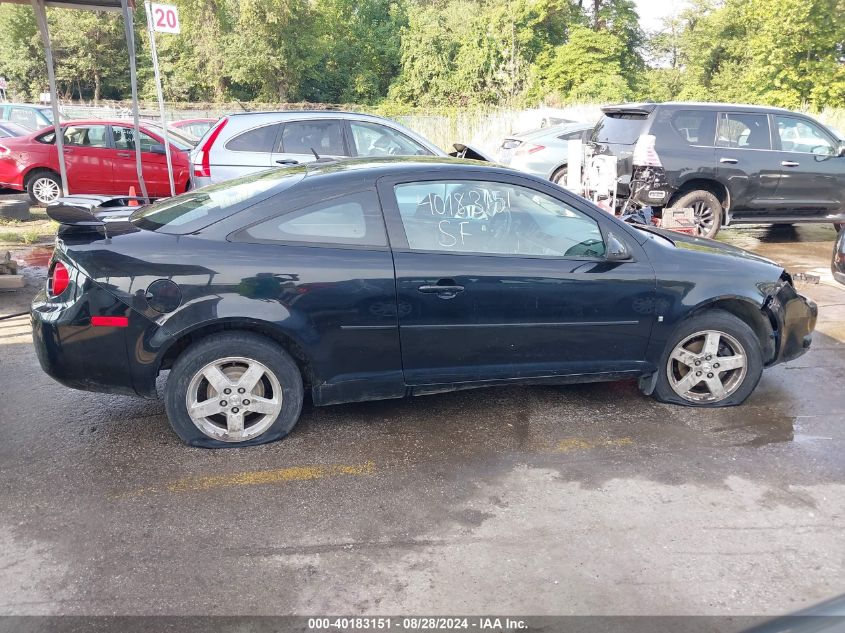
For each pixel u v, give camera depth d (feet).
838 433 13.75
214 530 10.19
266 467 12.01
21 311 20.88
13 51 151.02
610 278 13.47
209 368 12.16
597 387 15.89
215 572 9.28
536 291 13.08
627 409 14.67
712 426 13.94
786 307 14.76
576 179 26.53
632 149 31.24
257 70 139.03
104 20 153.48
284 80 142.00
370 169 13.03
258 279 11.91
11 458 12.16
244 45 135.74
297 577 9.21
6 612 8.45
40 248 29.35
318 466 12.08
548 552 9.84
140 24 154.51
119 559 9.50
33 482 11.39
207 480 11.55
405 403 14.79
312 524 10.39
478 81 130.93
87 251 11.77
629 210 24.91
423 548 9.87
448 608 8.70
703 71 151.74
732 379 14.70
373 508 10.85
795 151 32.04
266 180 13.53
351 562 9.54
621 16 134.10
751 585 9.21
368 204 12.66
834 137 32.73
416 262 12.59
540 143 42.24
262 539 10.01
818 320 21.50
